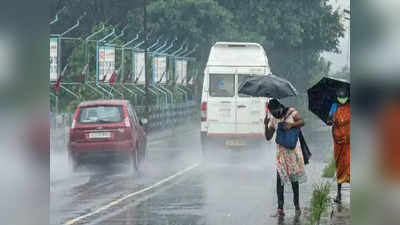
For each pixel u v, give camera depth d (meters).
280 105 28.50
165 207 31.56
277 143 28.42
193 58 133.88
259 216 28.33
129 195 36.34
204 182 42.41
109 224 26.84
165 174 47.69
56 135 66.19
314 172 46.94
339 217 27.00
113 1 143.12
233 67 58.84
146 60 98.25
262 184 41.06
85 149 47.91
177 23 142.75
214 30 144.62
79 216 29.05
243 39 145.88
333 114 30.84
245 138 58.47
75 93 93.12
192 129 118.50
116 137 48.00
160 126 107.94
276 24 154.50
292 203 32.31
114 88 96.69
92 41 91.94
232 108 58.47
